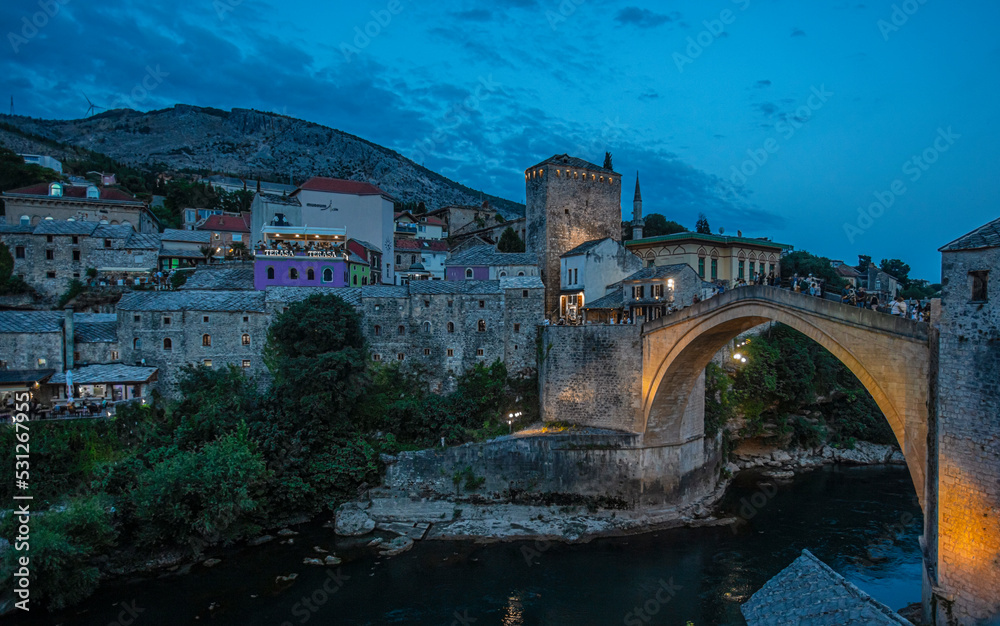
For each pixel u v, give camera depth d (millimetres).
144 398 57875
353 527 49656
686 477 56031
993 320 24953
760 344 73312
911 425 30719
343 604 39031
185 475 43812
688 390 54125
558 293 81062
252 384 61625
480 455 54250
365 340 65875
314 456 54312
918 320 31984
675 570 43594
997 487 24734
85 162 153250
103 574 41625
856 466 71062
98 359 61344
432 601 39562
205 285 72875
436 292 66812
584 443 53656
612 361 56031
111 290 74125
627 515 52531
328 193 94250
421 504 53094
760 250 87375
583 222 83562
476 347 66062
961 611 26047
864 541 47969
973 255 25828
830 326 35156
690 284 60188
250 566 43875
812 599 26391
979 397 25484
